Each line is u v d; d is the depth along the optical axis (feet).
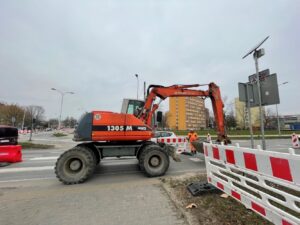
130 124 22.45
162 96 30.09
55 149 53.72
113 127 21.89
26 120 276.21
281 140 79.82
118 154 22.41
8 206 12.92
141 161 21.24
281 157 7.77
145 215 11.19
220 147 12.77
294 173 7.16
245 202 10.36
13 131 43.98
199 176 19.10
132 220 10.67
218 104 32.04
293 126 226.17
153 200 13.38
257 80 18.54
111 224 10.30
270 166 8.39
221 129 31.50
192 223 9.98
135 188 16.22
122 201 13.35
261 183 9.02
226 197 12.96
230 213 10.71
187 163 29.09
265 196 8.87
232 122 205.46
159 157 21.80
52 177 22.03
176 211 11.55
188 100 327.47
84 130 21.36
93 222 10.57
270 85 17.81
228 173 12.30
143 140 23.75
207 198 13.03
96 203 13.14
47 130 321.73
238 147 10.83
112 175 22.34
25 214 11.70
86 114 21.93
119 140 22.68
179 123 321.93
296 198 7.18
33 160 33.68
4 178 21.66
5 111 242.99
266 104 18.16
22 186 18.42
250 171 9.76
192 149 37.47
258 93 18.56
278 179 7.94
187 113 325.21
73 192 15.64
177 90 30.60
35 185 18.76
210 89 32.27
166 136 44.01
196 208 11.66
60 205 12.93
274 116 226.38
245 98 19.83
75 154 19.63
